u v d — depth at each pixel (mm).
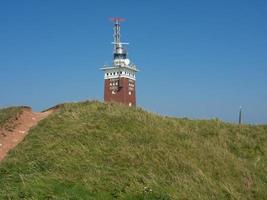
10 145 25656
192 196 19516
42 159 21891
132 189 19328
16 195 17750
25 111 30984
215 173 22562
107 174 20578
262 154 26406
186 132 27078
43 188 18656
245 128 29906
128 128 26016
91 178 19875
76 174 20281
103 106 30031
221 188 21094
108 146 23562
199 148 24797
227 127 29891
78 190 18938
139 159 22234
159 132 25969
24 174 20250
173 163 22250
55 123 26984
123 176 20484
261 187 22156
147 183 19938
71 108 29844
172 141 25016
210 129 28984
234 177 22641
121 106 30500
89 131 25188
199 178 21297
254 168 24250
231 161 24156
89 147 23375
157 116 29641
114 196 18828
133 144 23922
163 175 21094
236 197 20531
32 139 25141
